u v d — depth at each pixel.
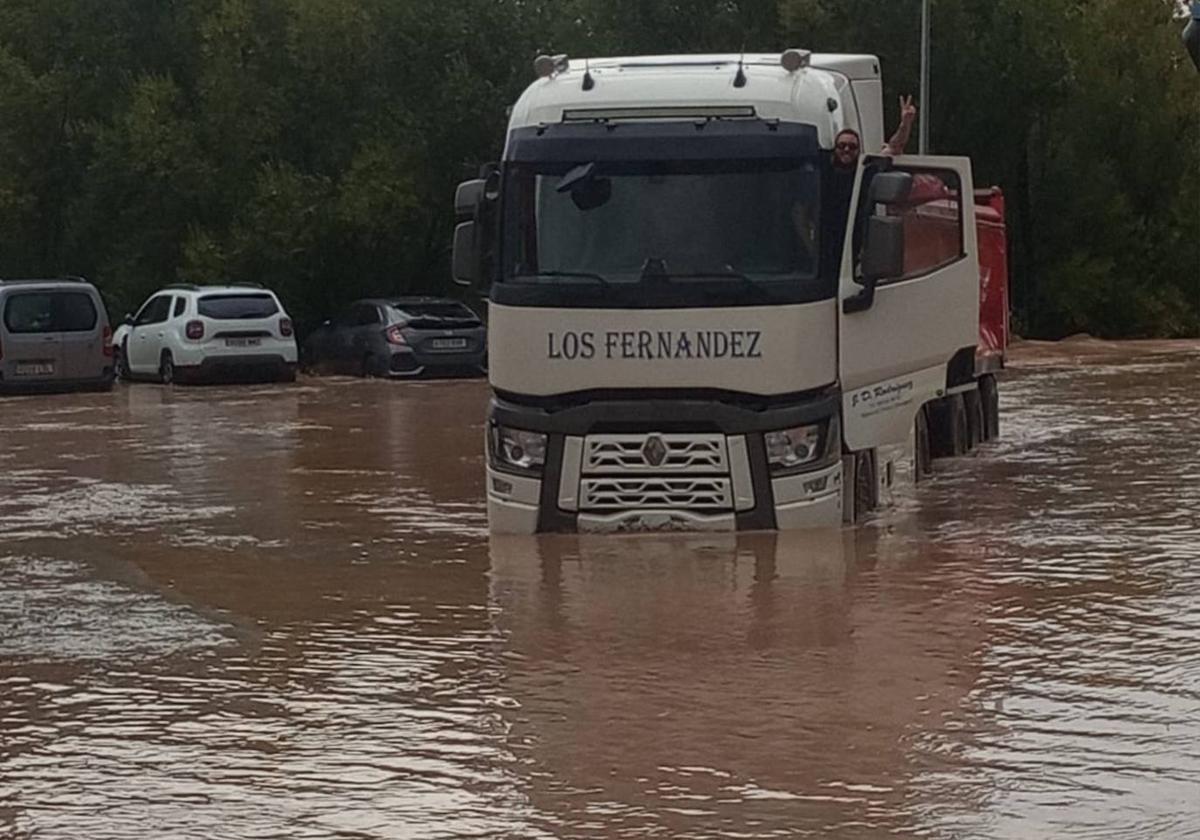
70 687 9.11
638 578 11.79
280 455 20.00
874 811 6.83
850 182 13.34
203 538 14.09
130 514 15.47
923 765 7.42
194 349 31.94
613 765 7.51
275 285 39.53
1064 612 10.46
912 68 43.72
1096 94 47.47
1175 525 13.82
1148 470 17.44
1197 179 48.28
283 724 8.30
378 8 40.12
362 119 40.28
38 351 30.14
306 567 12.62
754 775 7.33
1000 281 20.45
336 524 14.70
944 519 14.24
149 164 39.19
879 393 14.15
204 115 39.91
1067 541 13.09
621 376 13.12
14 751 7.93
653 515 13.31
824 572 11.87
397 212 39.16
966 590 11.19
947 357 15.49
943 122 45.47
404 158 39.56
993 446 19.81
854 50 43.53
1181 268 48.16
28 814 7.02
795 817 6.78
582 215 13.22
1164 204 48.41
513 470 13.48
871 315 13.83
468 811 6.94
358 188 38.91
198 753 7.83
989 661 9.24
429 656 9.66
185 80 41.50
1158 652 9.40
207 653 9.86
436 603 11.15
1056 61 44.78
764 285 12.98
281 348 32.47
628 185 13.18
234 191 39.69
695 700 8.56
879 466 14.85
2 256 41.81
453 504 15.83
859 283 13.63
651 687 8.84
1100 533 13.47
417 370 33.38
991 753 7.58
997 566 12.04
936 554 12.54
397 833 6.69
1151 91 47.69
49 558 13.19
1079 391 27.44
